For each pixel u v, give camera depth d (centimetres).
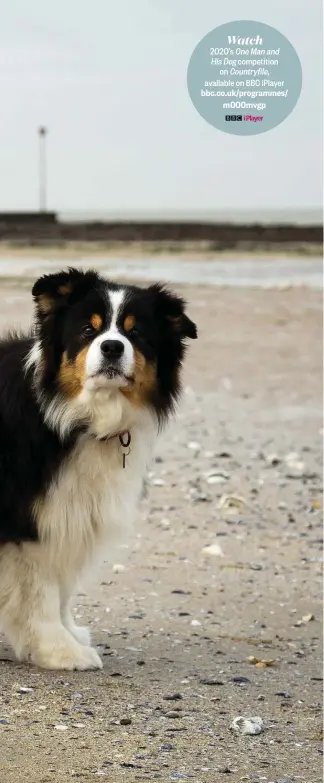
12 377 293
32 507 288
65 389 287
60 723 262
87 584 342
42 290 289
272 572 370
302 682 294
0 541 291
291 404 635
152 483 451
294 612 341
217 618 333
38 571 292
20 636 294
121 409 287
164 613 334
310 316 1002
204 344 844
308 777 246
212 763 250
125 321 287
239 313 1016
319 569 374
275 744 260
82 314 287
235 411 611
